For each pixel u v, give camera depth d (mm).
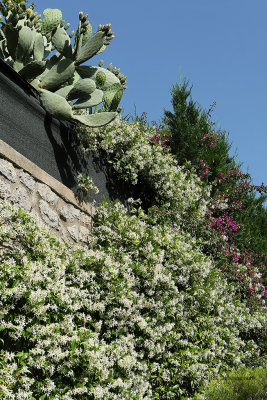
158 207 6379
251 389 4539
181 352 4496
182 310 5004
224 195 8680
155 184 6145
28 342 2797
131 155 5551
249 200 10133
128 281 3975
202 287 5430
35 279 2867
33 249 3279
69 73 4582
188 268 5266
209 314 5672
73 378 2863
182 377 4484
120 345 3584
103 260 3719
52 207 4094
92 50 4648
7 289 2672
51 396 2678
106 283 3723
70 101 4730
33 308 2773
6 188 3406
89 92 4648
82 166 4883
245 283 7520
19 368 2566
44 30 4555
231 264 7613
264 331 7168
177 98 9508
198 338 5168
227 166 10000
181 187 6473
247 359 6355
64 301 3078
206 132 9594
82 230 4598
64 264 3410
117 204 5055
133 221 4996
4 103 3746
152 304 4320
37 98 4363
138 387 3654
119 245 4648
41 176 3943
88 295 3486
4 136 3691
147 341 4039
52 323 2938
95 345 3006
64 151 4578
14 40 4230
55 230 4094
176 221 6387
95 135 4973
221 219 7957
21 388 2553
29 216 3348
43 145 4230
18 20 4184
